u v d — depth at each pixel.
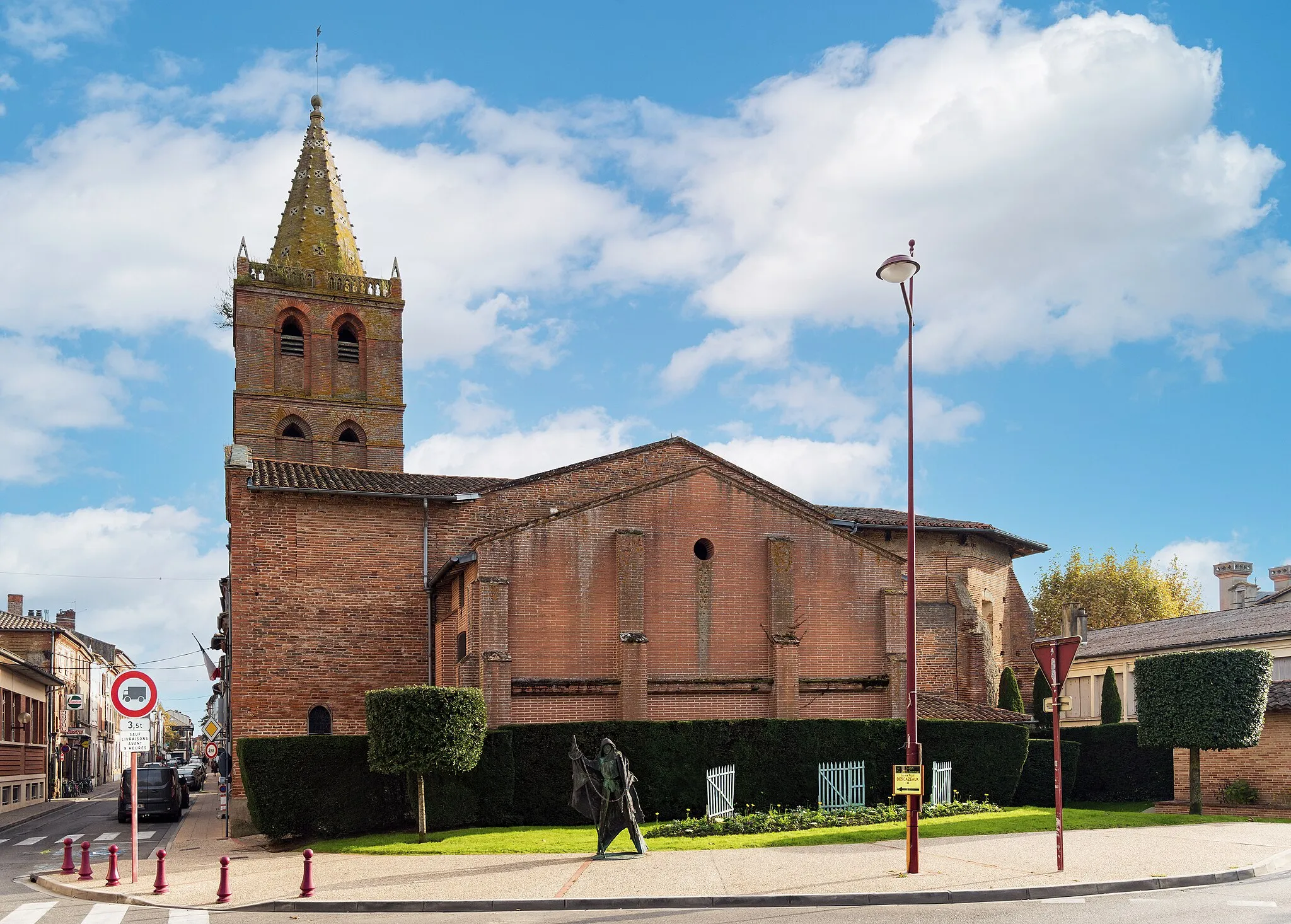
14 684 52.62
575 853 21.30
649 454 38.88
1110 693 41.12
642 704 30.06
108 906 17.73
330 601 33.88
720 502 32.47
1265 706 28.17
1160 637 45.34
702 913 15.17
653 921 14.58
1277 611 42.28
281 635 33.19
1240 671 27.89
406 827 26.47
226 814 32.78
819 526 33.38
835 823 25.62
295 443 56.41
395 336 59.31
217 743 38.50
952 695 40.59
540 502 37.09
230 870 21.42
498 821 26.70
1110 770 35.81
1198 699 28.08
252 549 33.28
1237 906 14.73
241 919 15.95
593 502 31.14
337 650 33.72
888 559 33.91
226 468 34.91
